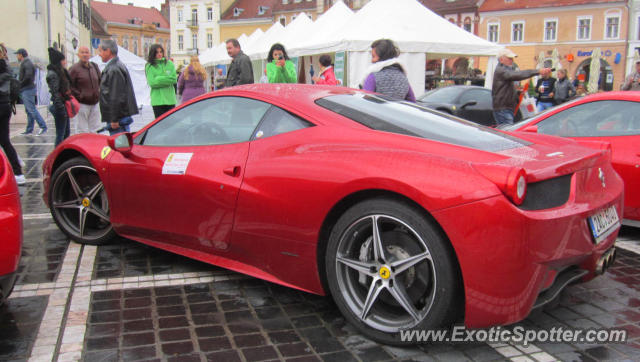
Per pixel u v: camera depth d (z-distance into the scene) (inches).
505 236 79.4
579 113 179.6
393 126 103.3
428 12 494.0
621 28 1713.8
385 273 91.1
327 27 574.6
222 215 112.7
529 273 80.8
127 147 129.6
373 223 91.2
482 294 81.7
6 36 950.4
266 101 115.6
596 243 91.7
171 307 107.7
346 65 473.1
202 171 116.3
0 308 105.3
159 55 311.7
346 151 97.4
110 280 122.2
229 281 122.8
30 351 88.2
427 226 85.2
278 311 106.7
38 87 732.0
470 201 80.7
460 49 471.2
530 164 86.6
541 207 84.2
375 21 476.1
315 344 92.7
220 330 97.6
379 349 91.2
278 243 104.5
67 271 127.6
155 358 86.8
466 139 100.7
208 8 3198.8
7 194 90.7
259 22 3058.6
